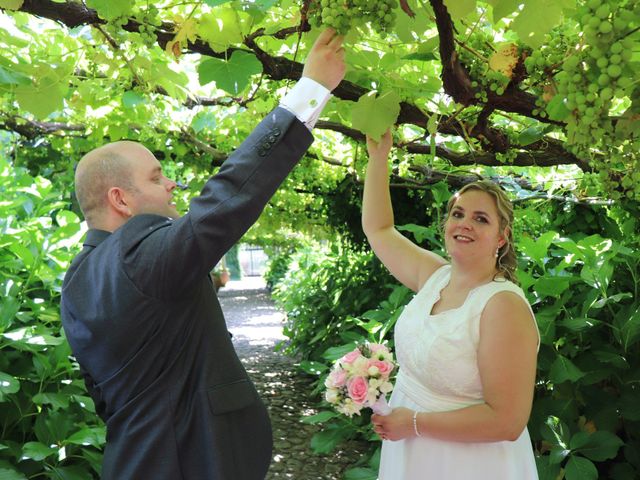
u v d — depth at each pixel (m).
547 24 1.02
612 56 0.89
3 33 1.96
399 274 2.06
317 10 1.24
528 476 1.72
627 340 2.72
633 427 2.81
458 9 1.10
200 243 1.17
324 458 4.08
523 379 1.57
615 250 2.83
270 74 1.72
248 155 1.21
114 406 1.33
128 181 1.38
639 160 1.18
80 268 1.34
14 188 3.19
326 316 5.98
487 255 1.75
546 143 2.19
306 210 7.03
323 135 4.55
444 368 1.65
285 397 5.63
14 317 2.74
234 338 9.20
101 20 1.55
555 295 2.84
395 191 5.05
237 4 1.47
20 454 2.49
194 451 1.29
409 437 1.75
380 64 1.70
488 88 1.46
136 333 1.25
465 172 3.93
